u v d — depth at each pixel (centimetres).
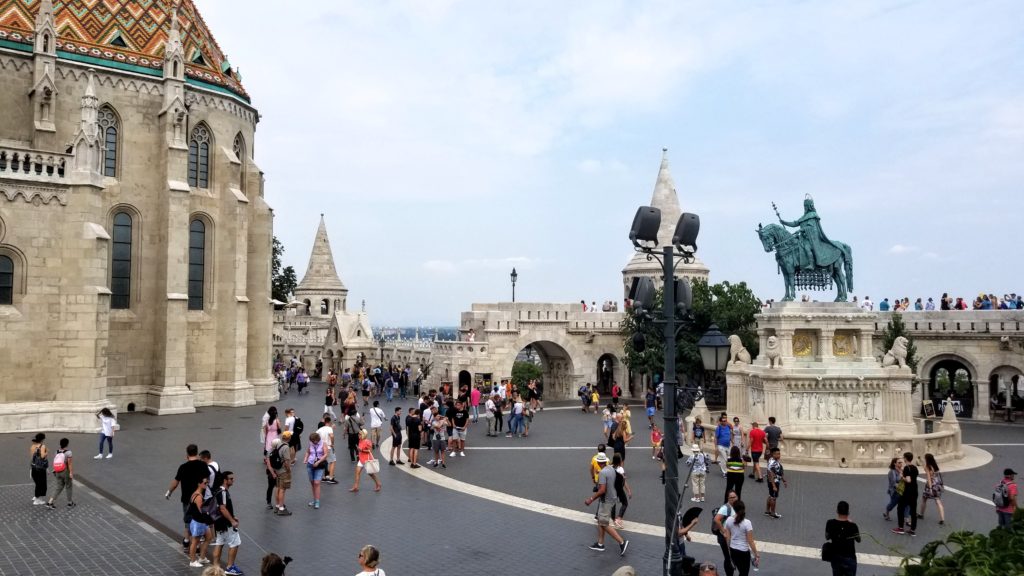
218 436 3331
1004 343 4716
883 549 1792
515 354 5469
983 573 592
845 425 3272
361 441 2336
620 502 2028
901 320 4881
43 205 3412
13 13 4103
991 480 2634
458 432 3036
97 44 4266
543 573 1557
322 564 1585
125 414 4122
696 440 3050
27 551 1638
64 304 3434
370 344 6875
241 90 5019
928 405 3881
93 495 2181
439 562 1620
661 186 6419
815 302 3384
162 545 1691
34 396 3372
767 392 3253
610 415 3188
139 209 4303
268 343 4947
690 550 1762
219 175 4675
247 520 1941
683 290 1369
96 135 3550
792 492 2377
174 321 4234
